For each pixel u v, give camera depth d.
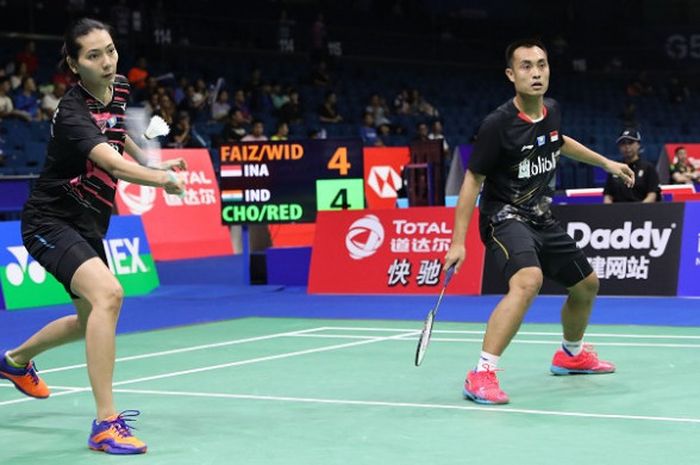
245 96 28.91
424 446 6.26
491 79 39.59
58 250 6.65
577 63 41.25
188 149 22.42
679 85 41.03
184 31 33.00
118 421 6.39
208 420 7.19
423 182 17.05
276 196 15.83
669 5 43.47
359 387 8.30
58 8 30.94
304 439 6.54
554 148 8.02
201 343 11.05
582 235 14.09
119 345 11.03
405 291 14.76
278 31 35.22
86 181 6.73
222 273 18.88
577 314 8.43
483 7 43.09
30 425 7.22
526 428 6.68
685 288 13.59
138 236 16.66
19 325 13.13
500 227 7.95
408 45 39.12
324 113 29.53
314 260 15.44
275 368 9.31
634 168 14.96
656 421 6.79
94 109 6.68
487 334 7.64
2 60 27.42
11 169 21.86
